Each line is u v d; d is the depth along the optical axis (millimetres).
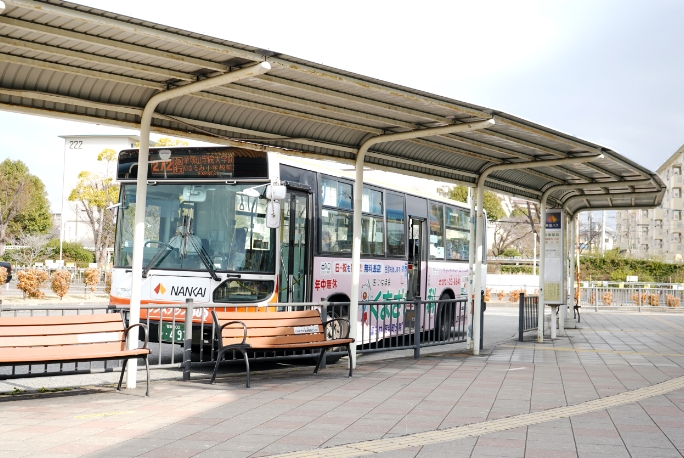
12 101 7906
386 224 15398
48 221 64750
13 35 6699
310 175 12664
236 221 11531
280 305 10672
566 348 15406
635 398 8680
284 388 9391
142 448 6004
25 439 6277
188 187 11812
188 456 5766
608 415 7582
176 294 11539
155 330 11641
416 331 13312
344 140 11039
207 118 9414
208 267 11398
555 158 12969
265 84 8375
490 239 81938
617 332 20016
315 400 8430
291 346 10102
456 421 7223
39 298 29125
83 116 8414
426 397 8695
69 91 8062
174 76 7867
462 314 16578
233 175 11578
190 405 8031
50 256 52500
